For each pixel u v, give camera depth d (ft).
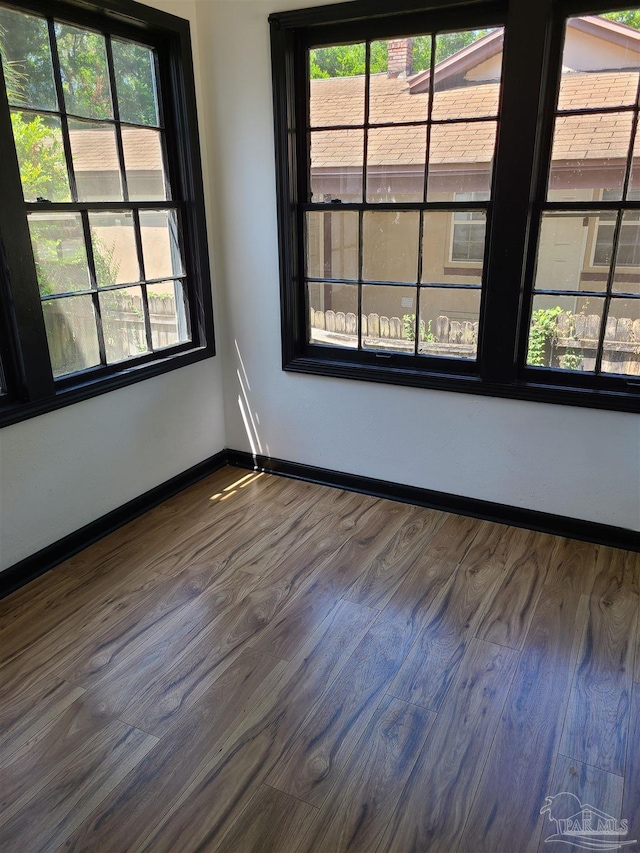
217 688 6.41
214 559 8.75
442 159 8.70
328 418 10.64
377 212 9.31
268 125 9.50
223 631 7.27
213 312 10.96
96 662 6.77
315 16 8.61
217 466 11.81
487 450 9.50
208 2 9.31
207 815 5.07
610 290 8.23
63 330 8.29
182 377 10.48
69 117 7.94
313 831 4.94
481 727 5.92
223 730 5.90
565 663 6.73
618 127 7.66
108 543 9.19
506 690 6.37
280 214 9.76
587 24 7.47
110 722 5.98
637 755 5.61
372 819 5.04
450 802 5.18
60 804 5.16
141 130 9.13
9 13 7.02
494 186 8.32
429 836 4.90
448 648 6.97
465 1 7.76
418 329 9.59
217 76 9.65
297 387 10.74
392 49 8.56
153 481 10.24
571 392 8.61
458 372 9.45
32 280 7.57
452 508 10.05
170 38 9.23
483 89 8.20
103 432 9.09
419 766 5.52
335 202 9.59
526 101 7.77
